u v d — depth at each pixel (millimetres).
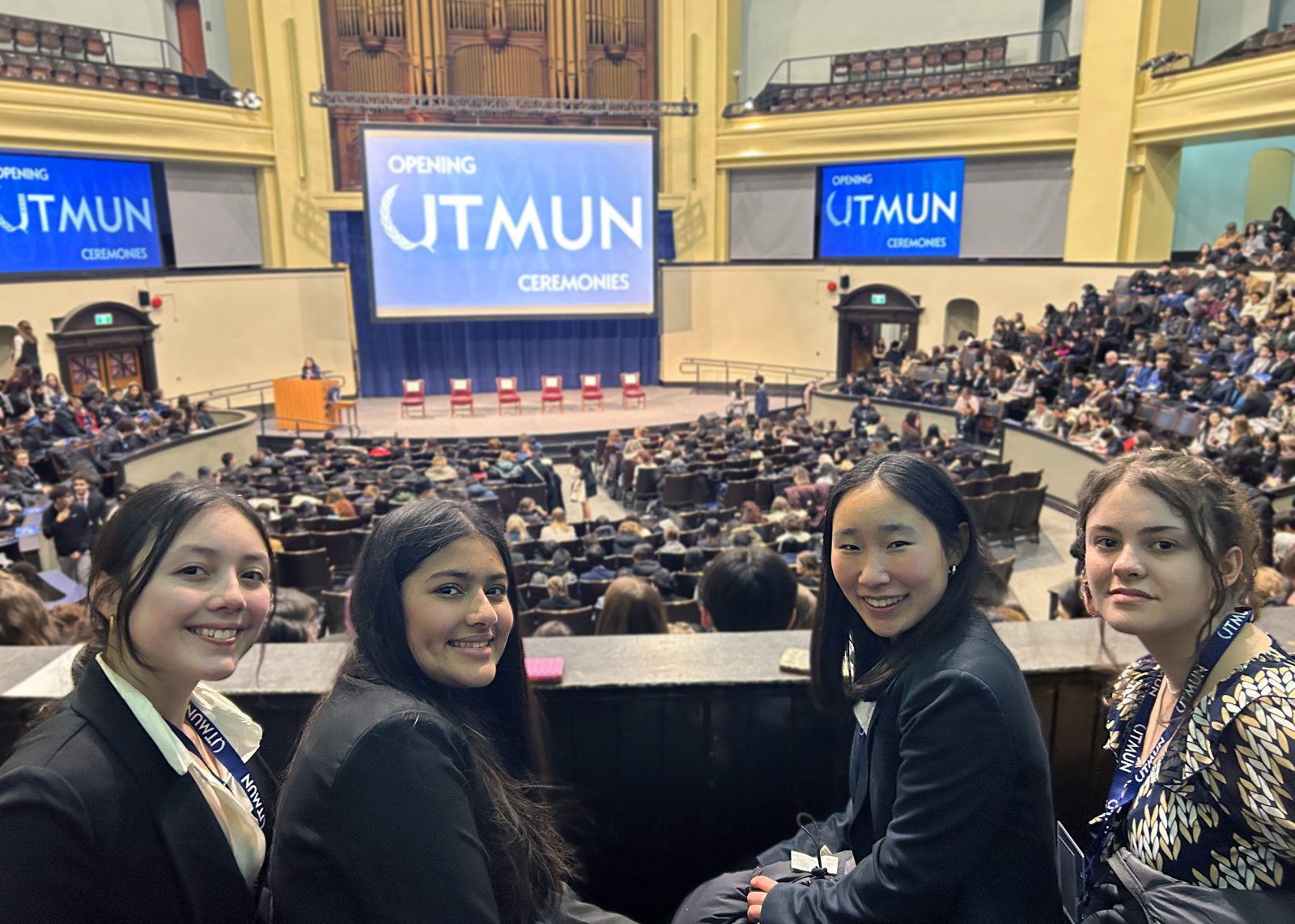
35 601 3467
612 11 21953
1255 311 14453
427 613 1527
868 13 22016
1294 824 1304
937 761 1572
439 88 21469
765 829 2832
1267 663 1438
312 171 21094
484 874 1418
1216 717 1414
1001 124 19188
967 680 1582
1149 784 1561
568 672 2732
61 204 16859
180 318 19219
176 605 1473
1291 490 8930
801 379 22922
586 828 2787
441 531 1554
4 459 12414
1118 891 1576
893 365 19453
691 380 24234
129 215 18234
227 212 20219
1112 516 1554
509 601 1690
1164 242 18312
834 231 22031
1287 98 14898
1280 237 15688
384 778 1368
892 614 1738
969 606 1743
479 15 21453
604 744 2746
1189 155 20469
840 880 1718
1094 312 16875
